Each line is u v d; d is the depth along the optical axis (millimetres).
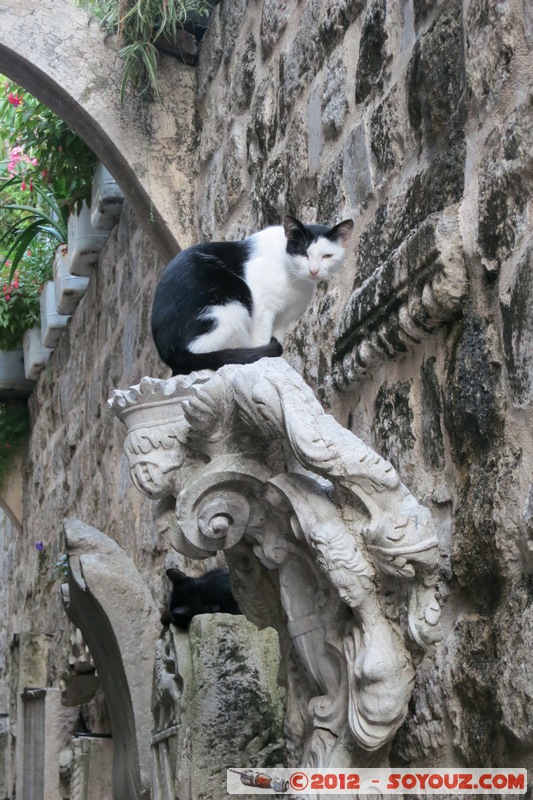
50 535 7547
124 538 5418
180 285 2771
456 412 2209
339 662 2080
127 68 4367
